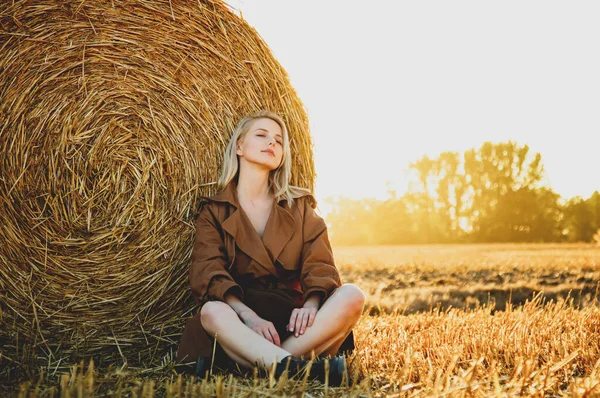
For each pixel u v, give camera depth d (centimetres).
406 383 221
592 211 4269
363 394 202
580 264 948
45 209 295
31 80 293
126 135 310
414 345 285
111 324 300
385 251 2159
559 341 273
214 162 324
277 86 342
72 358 293
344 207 4444
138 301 305
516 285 657
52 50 298
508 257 1322
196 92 321
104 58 307
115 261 302
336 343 260
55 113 298
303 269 284
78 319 296
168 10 316
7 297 285
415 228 4419
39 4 295
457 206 4453
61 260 295
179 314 312
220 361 250
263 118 316
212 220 293
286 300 267
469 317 364
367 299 579
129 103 311
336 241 4400
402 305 541
